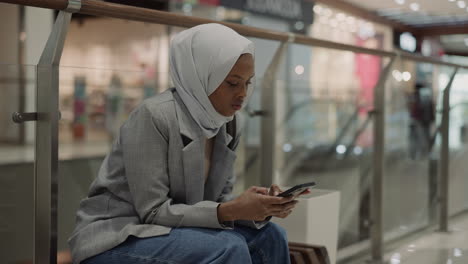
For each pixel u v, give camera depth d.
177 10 5.85
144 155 1.45
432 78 3.94
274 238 1.59
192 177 1.51
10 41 4.94
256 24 5.75
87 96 1.85
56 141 1.59
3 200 1.57
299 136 2.74
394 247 3.45
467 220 4.33
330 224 2.41
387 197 3.43
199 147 1.52
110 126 1.95
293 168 2.72
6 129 1.54
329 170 2.97
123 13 1.67
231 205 1.43
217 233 1.41
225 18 5.89
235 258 1.35
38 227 1.63
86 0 1.57
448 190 4.11
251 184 2.47
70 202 1.81
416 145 3.78
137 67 5.88
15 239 1.60
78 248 1.46
